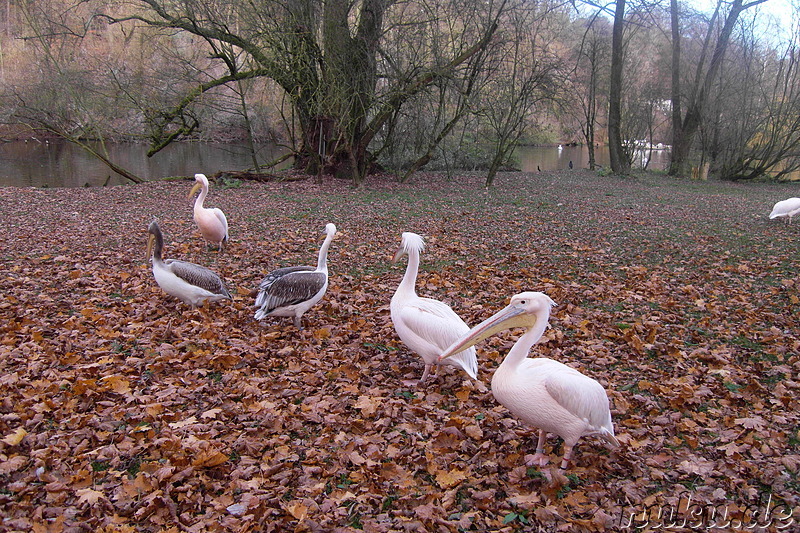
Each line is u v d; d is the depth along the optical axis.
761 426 4.72
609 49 35.44
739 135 30.44
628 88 34.50
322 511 3.64
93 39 24.33
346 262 10.39
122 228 12.82
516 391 4.12
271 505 3.68
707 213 17.38
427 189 21.50
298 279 6.65
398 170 23.78
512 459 4.30
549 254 11.42
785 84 28.95
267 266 9.91
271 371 5.71
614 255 11.42
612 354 6.37
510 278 9.54
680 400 5.16
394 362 6.08
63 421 4.52
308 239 12.23
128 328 6.52
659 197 21.41
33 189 18.84
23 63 24.09
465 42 20.56
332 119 21.27
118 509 3.56
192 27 19.78
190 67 23.41
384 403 5.08
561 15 29.80
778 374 5.85
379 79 22.38
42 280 8.38
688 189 24.94
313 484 3.92
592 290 8.83
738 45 29.91
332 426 4.68
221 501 3.68
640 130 34.41
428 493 3.83
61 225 12.92
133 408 4.74
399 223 14.43
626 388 5.56
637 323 7.17
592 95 32.72
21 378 5.16
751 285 9.22
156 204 16.53
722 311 7.83
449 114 24.47
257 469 4.05
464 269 10.12
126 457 4.13
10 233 11.78
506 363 4.27
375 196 19.14
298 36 19.11
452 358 5.28
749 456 4.36
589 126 33.25
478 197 19.77
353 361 5.98
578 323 7.25
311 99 20.19
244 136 35.28
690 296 8.59
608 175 29.62
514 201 18.98
